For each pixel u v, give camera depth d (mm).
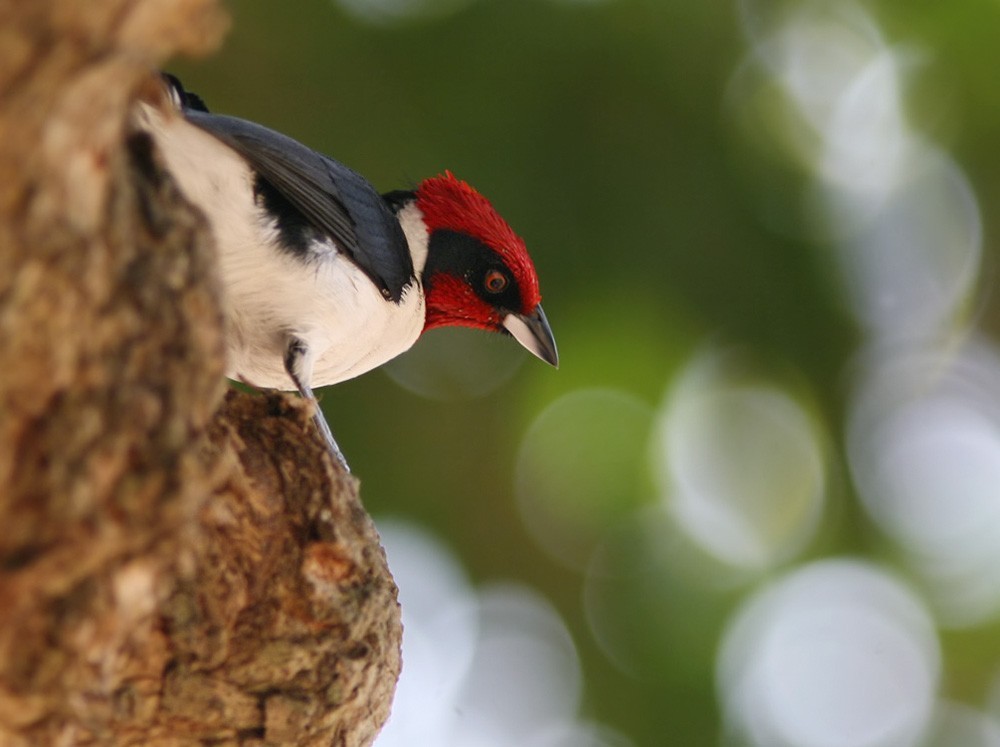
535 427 12727
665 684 12453
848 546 12891
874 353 12570
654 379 12438
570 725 12469
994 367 13109
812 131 12344
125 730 6324
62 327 5098
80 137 4895
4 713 5523
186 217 5691
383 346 10039
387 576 7398
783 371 12484
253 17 11773
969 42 12281
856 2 12227
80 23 4578
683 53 12016
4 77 4543
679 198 12000
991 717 13023
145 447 5395
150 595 5797
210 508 6527
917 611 13016
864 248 12469
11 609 5289
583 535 12812
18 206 4832
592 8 11938
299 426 6988
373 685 7012
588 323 12180
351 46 11875
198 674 6449
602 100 11938
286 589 6727
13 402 5074
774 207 12148
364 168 11859
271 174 8469
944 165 12578
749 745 12328
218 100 11781
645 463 12633
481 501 12719
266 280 8641
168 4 4766
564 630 12680
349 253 9086
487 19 11875
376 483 12562
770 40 12172
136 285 5387
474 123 11883
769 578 12766
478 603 12695
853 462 12789
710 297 12148
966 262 12703
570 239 11992
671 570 12734
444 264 10812
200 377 5605
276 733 6598
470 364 12859
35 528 5172
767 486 12750
